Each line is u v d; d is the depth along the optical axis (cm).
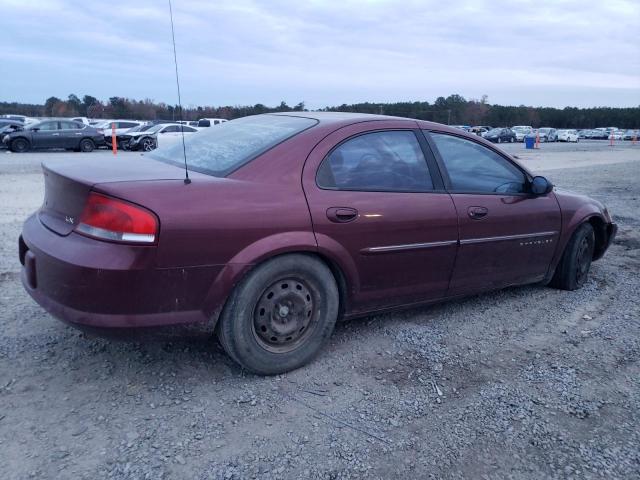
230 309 285
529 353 352
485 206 384
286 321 306
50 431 247
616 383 316
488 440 257
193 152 347
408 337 368
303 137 320
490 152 409
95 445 239
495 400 292
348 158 330
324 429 260
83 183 266
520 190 422
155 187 267
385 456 242
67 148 2322
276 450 242
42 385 286
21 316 373
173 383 295
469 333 380
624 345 370
